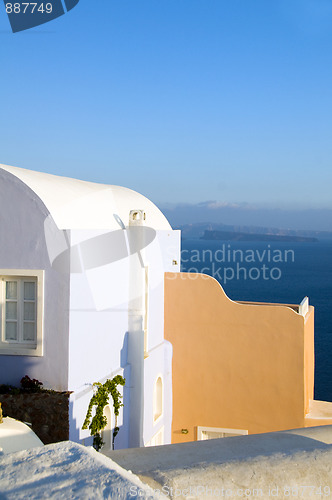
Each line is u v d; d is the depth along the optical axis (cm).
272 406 1500
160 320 1505
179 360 1568
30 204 970
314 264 18100
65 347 957
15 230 976
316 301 9281
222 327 1540
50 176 1245
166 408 1502
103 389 1077
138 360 1252
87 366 1033
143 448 638
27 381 961
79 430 991
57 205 1030
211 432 1548
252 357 1518
